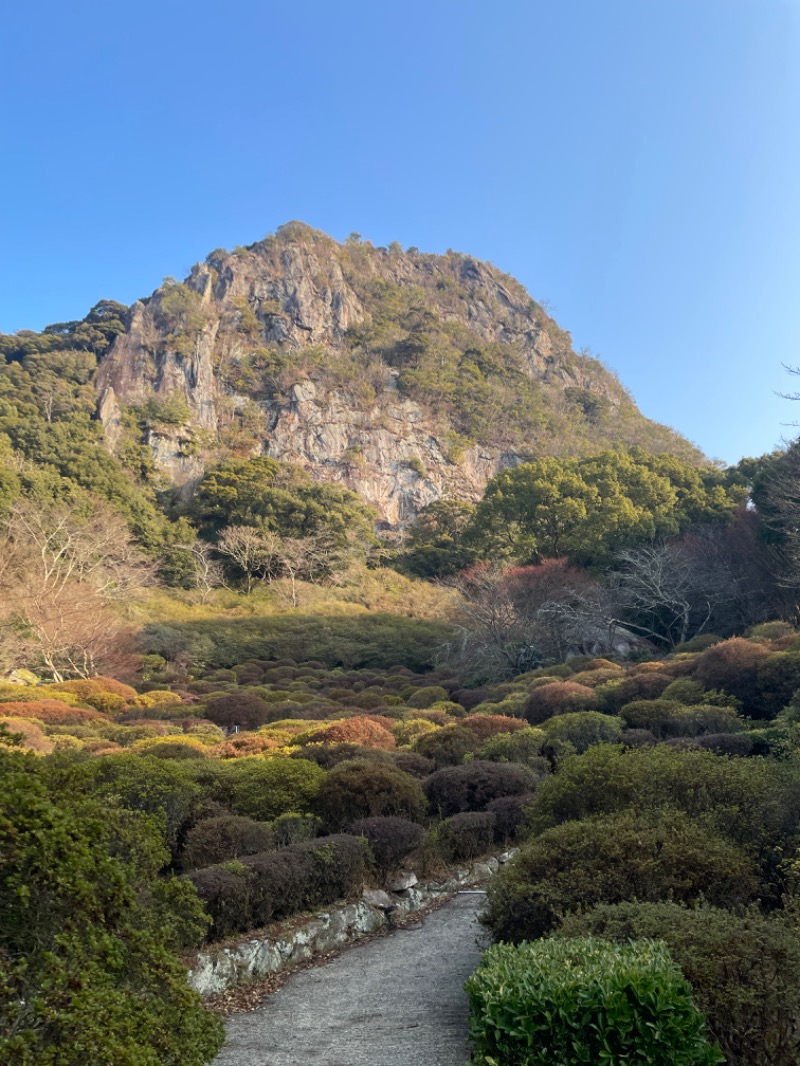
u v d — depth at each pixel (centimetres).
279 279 11494
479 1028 395
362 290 12644
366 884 834
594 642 3812
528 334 13788
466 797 1077
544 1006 381
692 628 3803
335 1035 522
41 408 7812
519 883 596
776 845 650
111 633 3875
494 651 3638
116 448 7762
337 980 647
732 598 3519
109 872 328
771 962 402
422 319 11969
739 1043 390
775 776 744
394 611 5381
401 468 9262
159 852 462
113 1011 286
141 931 344
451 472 9612
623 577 3709
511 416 10644
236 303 10938
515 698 2323
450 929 774
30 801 310
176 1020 333
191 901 459
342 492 6531
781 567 3231
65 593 3900
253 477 6706
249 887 690
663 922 458
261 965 659
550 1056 373
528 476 4884
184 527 6241
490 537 4997
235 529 5881
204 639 4331
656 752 815
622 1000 369
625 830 611
